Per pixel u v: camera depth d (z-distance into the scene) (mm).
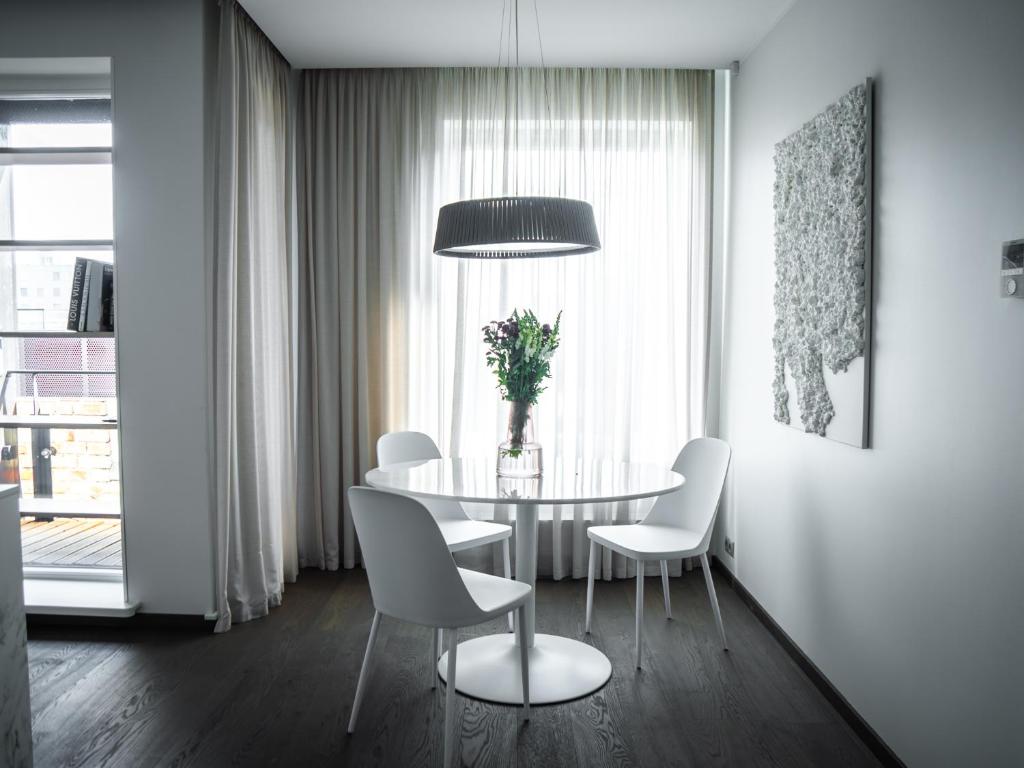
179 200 3303
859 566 2600
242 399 3484
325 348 4242
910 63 2266
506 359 2971
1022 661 1751
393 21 3559
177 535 3385
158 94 3285
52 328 3648
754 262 3742
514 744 2477
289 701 2750
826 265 2785
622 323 4246
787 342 3189
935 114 2125
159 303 3328
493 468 3197
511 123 4234
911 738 2252
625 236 4223
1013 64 1776
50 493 3676
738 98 4066
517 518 3123
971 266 1950
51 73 3496
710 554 4465
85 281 3410
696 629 3520
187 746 2439
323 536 4328
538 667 2988
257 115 3639
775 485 3438
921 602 2197
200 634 3361
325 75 4223
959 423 2008
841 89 2777
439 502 3545
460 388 4227
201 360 3330
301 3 3363
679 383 4301
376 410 4312
